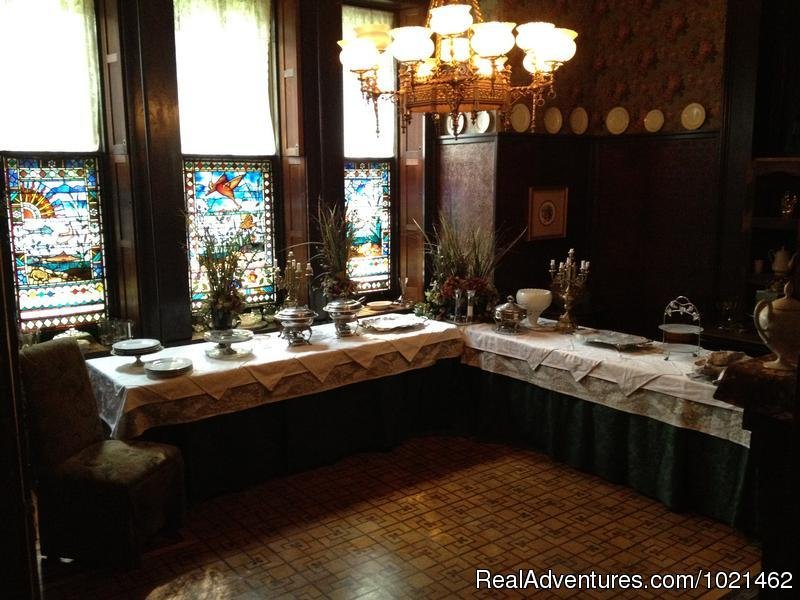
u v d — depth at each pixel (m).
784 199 5.33
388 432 4.91
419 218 6.33
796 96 5.27
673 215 6.12
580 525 3.86
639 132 6.26
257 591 3.21
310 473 4.59
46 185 4.59
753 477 3.62
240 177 5.43
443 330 5.10
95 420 3.65
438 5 3.78
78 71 4.62
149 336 4.81
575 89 6.37
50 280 4.67
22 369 3.25
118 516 3.30
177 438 4.05
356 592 3.20
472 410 5.30
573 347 4.63
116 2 4.46
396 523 3.88
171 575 3.35
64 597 3.17
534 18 5.86
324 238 5.24
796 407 1.61
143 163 4.64
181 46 4.96
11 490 1.05
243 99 5.32
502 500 4.17
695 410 3.86
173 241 4.79
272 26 5.41
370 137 6.12
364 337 4.86
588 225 6.64
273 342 4.73
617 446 4.32
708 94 5.79
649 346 4.63
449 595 3.18
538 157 6.11
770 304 2.19
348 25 5.75
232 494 4.28
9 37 4.36
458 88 3.46
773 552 1.91
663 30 6.00
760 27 5.22
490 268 5.57
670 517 3.95
